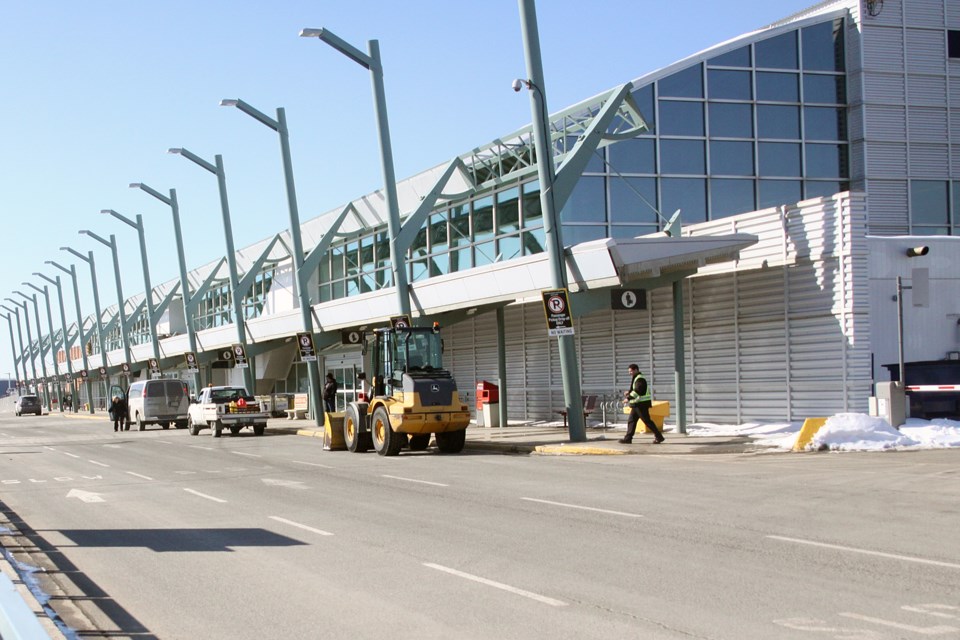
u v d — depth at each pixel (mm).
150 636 7078
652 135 34344
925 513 11711
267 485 17703
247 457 25422
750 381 25875
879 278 25125
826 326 23750
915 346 25312
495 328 37094
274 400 52594
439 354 24516
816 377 23984
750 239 23797
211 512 14047
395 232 31266
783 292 24906
